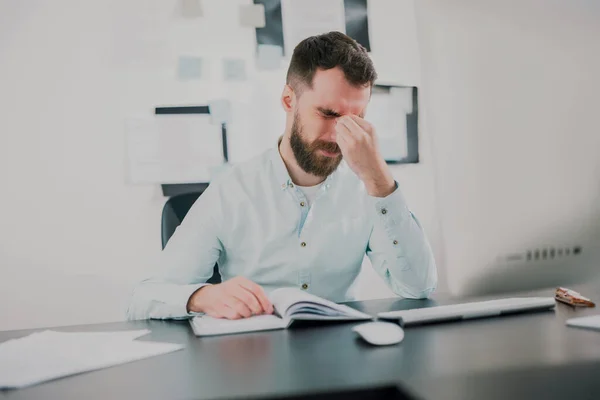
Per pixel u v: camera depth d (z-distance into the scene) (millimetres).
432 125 572
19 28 1811
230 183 1302
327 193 1305
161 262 1201
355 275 1333
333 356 589
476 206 564
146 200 1899
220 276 1325
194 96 1929
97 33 1864
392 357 571
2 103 1800
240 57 1963
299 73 1207
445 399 421
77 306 1860
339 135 976
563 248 573
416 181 2098
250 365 567
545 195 558
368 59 1195
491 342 618
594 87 546
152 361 602
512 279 581
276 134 1987
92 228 1867
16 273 1818
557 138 551
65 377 551
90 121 1861
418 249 1065
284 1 1993
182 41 1921
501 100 546
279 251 1276
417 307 936
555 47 542
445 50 551
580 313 781
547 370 496
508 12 543
